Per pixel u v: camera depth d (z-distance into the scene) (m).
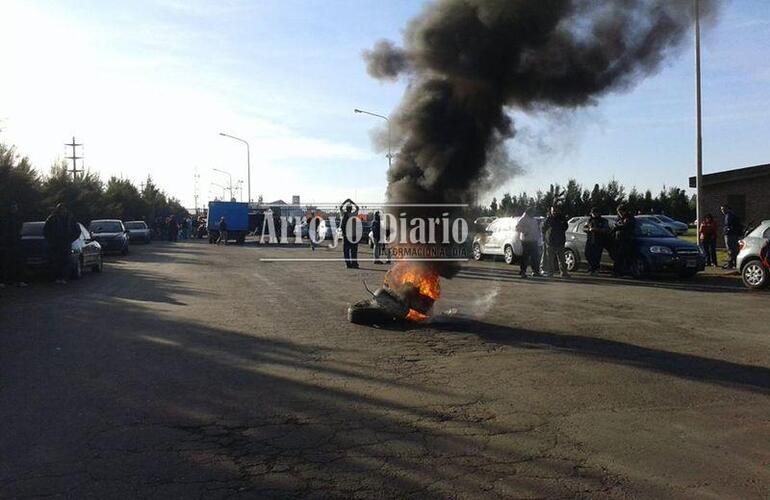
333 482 4.32
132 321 10.59
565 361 7.79
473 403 6.10
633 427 5.44
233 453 4.84
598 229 18.47
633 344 8.77
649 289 15.05
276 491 4.18
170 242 49.12
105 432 5.28
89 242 19.16
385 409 5.91
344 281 16.97
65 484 4.27
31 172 22.22
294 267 21.64
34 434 5.23
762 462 4.70
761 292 14.48
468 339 9.12
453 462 4.68
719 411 5.88
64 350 8.34
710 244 19.95
